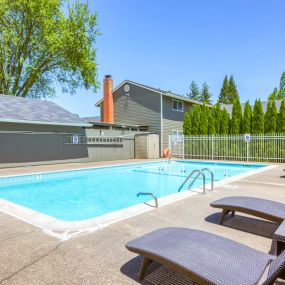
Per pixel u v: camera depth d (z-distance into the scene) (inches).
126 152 756.6
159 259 94.1
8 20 791.7
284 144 590.6
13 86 866.1
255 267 88.6
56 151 590.6
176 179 453.4
